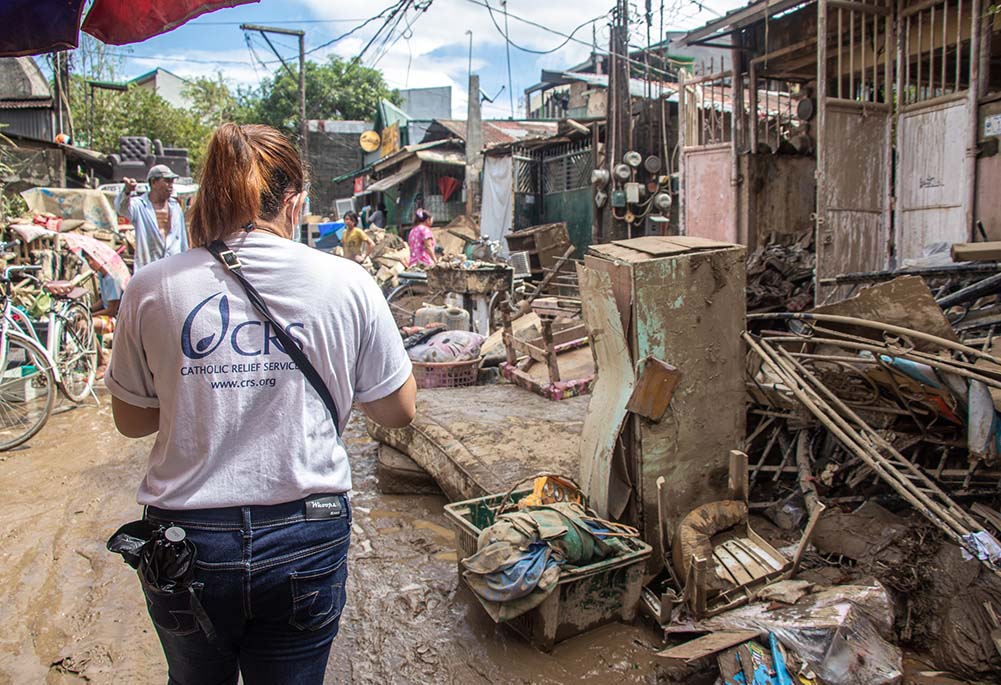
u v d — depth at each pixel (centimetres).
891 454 324
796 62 809
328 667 263
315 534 141
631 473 300
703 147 912
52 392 526
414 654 270
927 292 308
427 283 890
